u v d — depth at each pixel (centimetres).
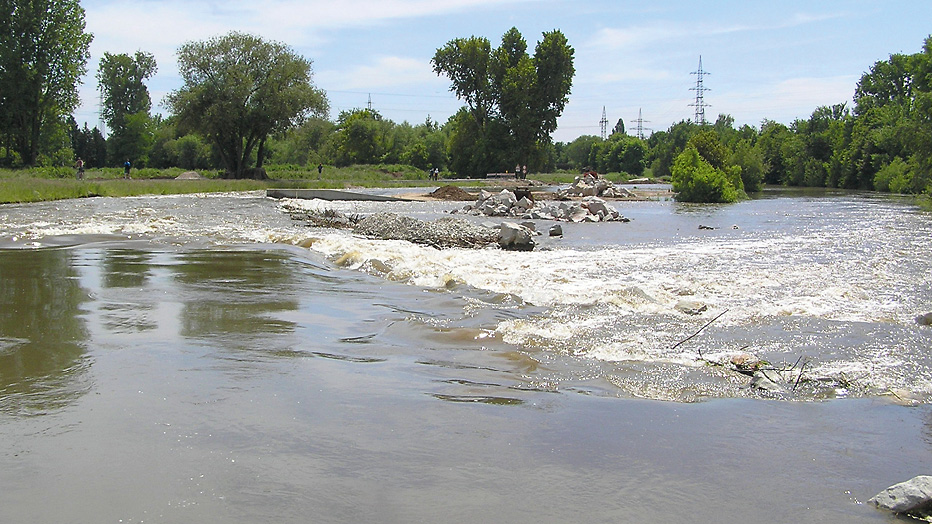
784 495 414
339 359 680
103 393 559
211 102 5778
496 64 8706
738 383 628
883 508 397
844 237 1984
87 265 1257
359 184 5934
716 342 768
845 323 862
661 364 682
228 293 1012
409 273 1202
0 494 390
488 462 448
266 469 429
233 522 365
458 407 549
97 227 1928
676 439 495
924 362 698
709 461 459
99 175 6397
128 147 9912
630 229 2286
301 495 397
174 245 1584
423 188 5794
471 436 491
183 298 966
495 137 8838
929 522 381
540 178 7975
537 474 433
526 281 1159
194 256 1400
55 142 6994
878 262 1439
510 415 534
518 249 1686
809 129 9588
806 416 548
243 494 396
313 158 10731
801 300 1010
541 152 9012
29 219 2186
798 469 450
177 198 3506
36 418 503
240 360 663
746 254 1575
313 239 1655
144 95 10556
